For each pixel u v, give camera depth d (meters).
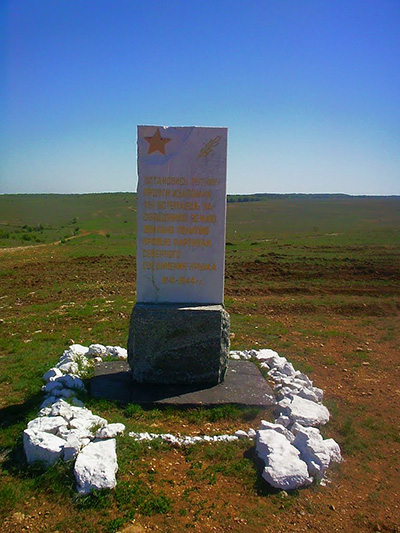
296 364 8.09
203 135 6.62
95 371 7.08
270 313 12.29
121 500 4.16
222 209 6.73
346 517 4.17
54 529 3.83
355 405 6.52
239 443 5.20
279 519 4.07
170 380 6.58
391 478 4.84
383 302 13.43
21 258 24.02
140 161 6.65
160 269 6.83
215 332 6.52
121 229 65.31
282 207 99.88
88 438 4.91
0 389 6.57
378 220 67.31
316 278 17.58
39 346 8.86
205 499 4.26
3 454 4.84
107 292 14.66
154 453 4.95
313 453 4.81
